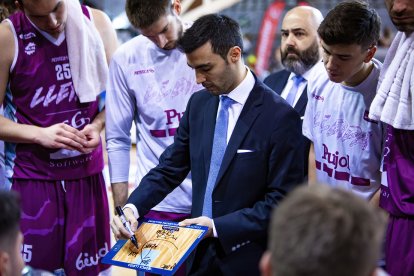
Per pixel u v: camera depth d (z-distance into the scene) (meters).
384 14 8.94
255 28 9.71
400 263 1.98
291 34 2.62
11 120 2.36
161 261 1.81
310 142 2.41
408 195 1.94
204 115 2.01
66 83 2.40
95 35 2.47
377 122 2.12
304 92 2.61
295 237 0.96
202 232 1.83
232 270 1.93
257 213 1.87
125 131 2.57
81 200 2.47
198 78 1.88
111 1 8.31
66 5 2.35
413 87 1.86
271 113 1.90
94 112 2.52
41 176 2.40
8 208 1.20
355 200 1.00
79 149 2.35
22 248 2.41
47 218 2.42
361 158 2.17
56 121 2.41
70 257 2.47
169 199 2.61
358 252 0.95
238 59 1.89
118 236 1.93
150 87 2.53
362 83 2.11
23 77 2.34
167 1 2.34
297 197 1.01
